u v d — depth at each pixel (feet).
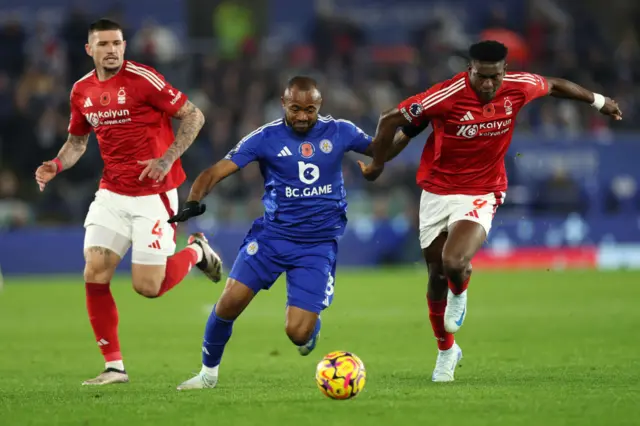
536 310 169.48
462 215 95.61
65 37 297.12
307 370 108.27
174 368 111.65
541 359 112.27
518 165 272.92
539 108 297.33
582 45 331.16
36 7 326.65
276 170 91.45
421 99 93.61
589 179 274.36
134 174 101.35
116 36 98.27
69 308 183.93
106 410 78.48
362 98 295.89
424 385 92.07
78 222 262.88
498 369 104.37
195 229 248.32
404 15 348.59
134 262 102.99
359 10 350.84
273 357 120.57
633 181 274.77
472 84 92.58
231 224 252.62
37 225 260.21
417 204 266.36
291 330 90.22
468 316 161.07
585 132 295.28
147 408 79.05
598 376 96.43
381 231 262.06
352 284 222.69
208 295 210.18
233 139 283.18
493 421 71.31
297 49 312.09
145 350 128.77
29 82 284.61
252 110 290.56
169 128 103.65
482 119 93.86
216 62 302.45
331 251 93.09
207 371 92.89
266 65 309.83
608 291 202.80
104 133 100.42
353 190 269.23
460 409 76.18
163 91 99.45
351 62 311.47
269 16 343.05
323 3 345.72
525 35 330.95
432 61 310.45
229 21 314.76
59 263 253.03
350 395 81.46
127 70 99.35
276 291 218.59
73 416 76.13
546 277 236.84
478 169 96.43
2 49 302.45
